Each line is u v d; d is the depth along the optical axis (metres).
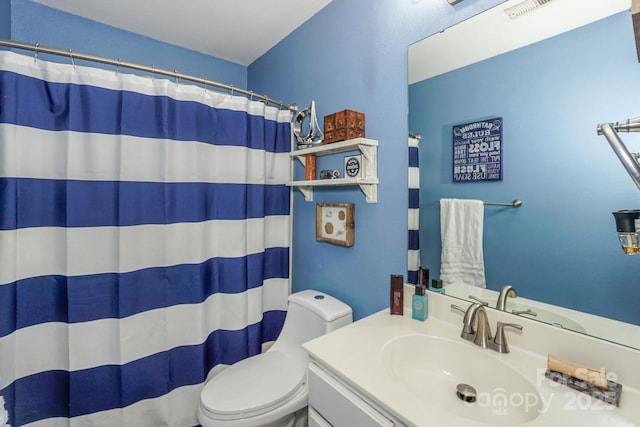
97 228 1.28
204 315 1.56
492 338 0.97
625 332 0.79
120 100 1.31
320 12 1.68
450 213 1.14
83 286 1.26
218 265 1.62
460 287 1.12
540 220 0.93
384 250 1.36
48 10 1.66
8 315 1.13
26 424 1.20
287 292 1.89
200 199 1.52
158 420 1.44
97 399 1.30
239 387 1.28
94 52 1.79
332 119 1.45
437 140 1.17
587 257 0.84
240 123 1.62
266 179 1.80
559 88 0.88
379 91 1.36
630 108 0.77
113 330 1.32
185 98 1.46
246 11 1.69
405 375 0.99
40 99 1.19
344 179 1.38
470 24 1.06
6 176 1.11
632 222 0.77
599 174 0.82
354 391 0.83
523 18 0.94
